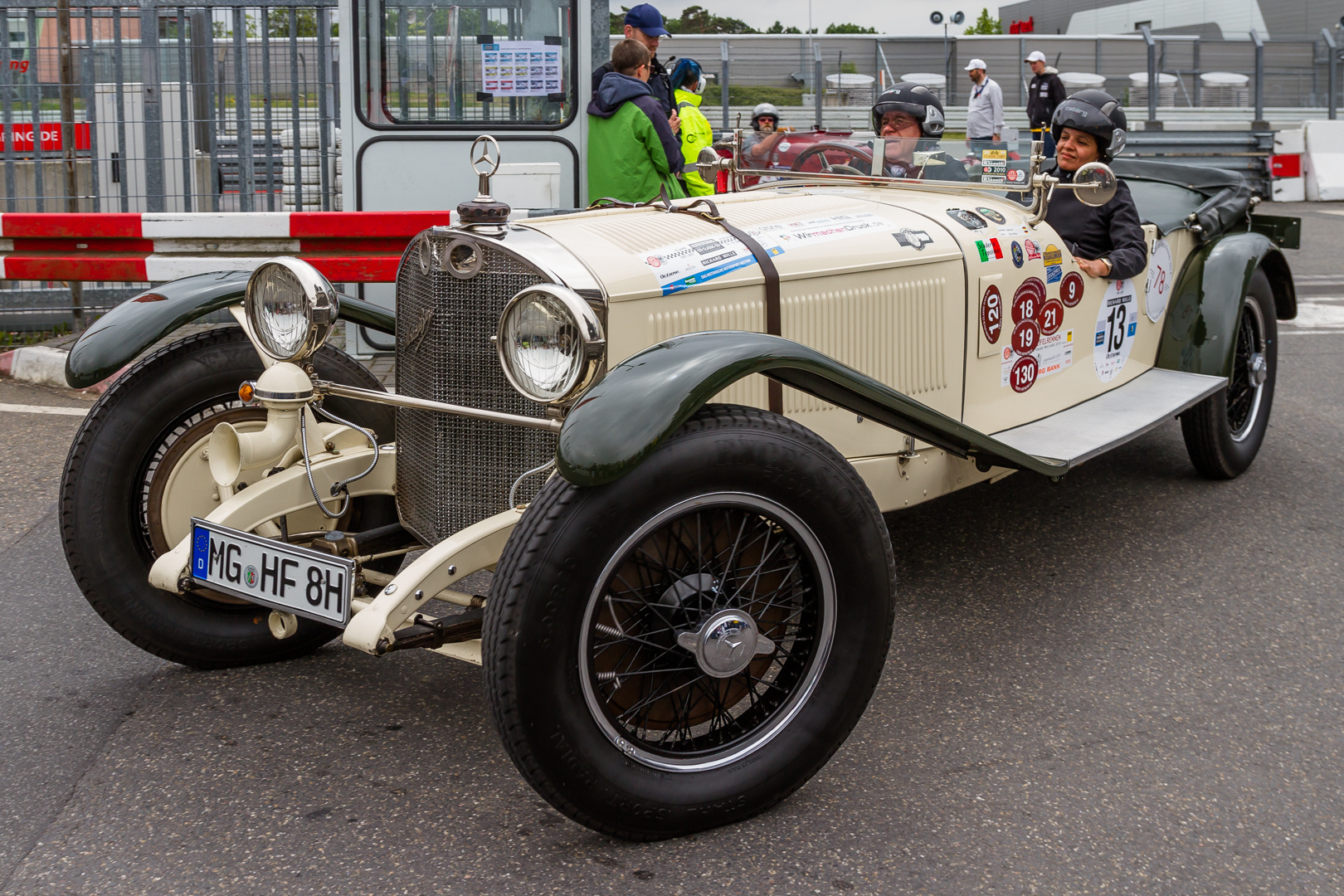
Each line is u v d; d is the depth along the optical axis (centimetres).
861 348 299
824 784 245
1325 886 211
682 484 209
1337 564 370
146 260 541
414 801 237
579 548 202
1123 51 1677
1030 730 268
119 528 279
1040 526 406
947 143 365
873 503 231
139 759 252
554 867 215
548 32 601
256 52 692
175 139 693
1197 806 237
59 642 310
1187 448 446
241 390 262
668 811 218
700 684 240
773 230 293
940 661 304
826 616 230
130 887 208
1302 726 271
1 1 682
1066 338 368
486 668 203
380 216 543
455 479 261
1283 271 462
